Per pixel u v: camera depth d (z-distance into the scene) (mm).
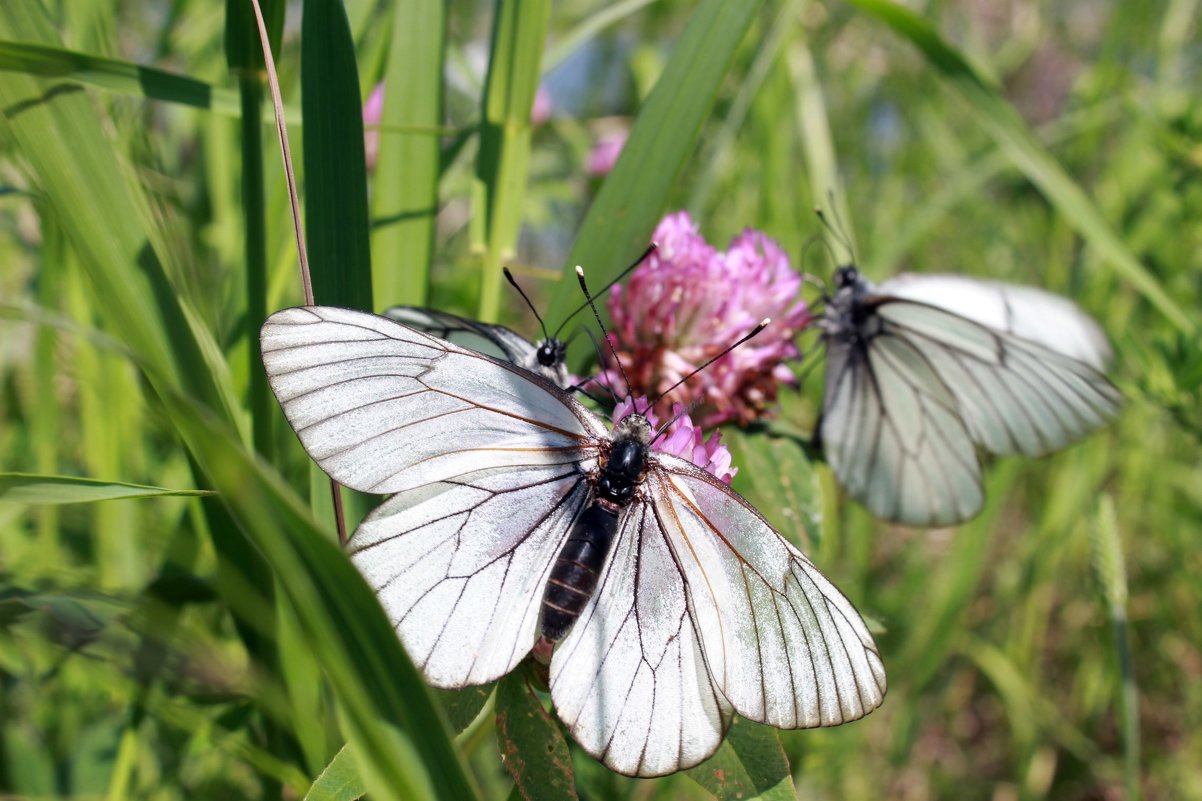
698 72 224
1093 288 329
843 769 263
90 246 184
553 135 389
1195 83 389
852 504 290
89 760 216
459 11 389
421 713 159
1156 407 256
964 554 277
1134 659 301
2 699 208
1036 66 500
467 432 188
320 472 200
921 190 406
